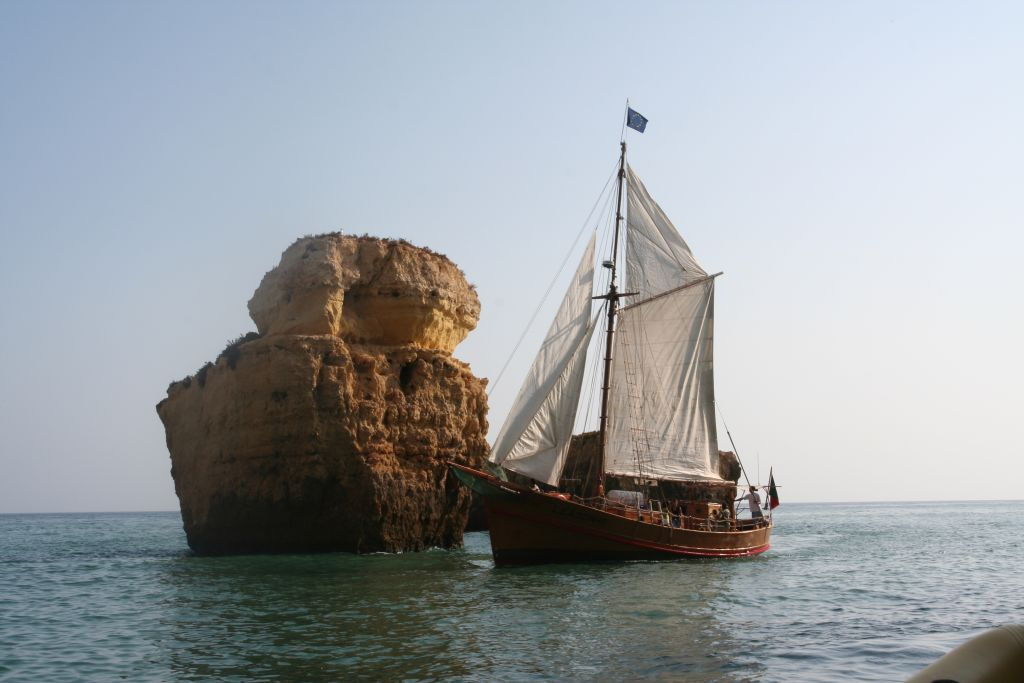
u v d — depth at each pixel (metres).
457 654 20.52
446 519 56.19
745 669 18.62
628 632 23.41
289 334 51.00
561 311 47.12
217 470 51.50
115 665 19.92
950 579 37.62
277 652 20.98
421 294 54.78
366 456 50.25
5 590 34.00
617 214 53.44
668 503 51.69
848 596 31.22
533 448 45.56
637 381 52.12
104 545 69.19
